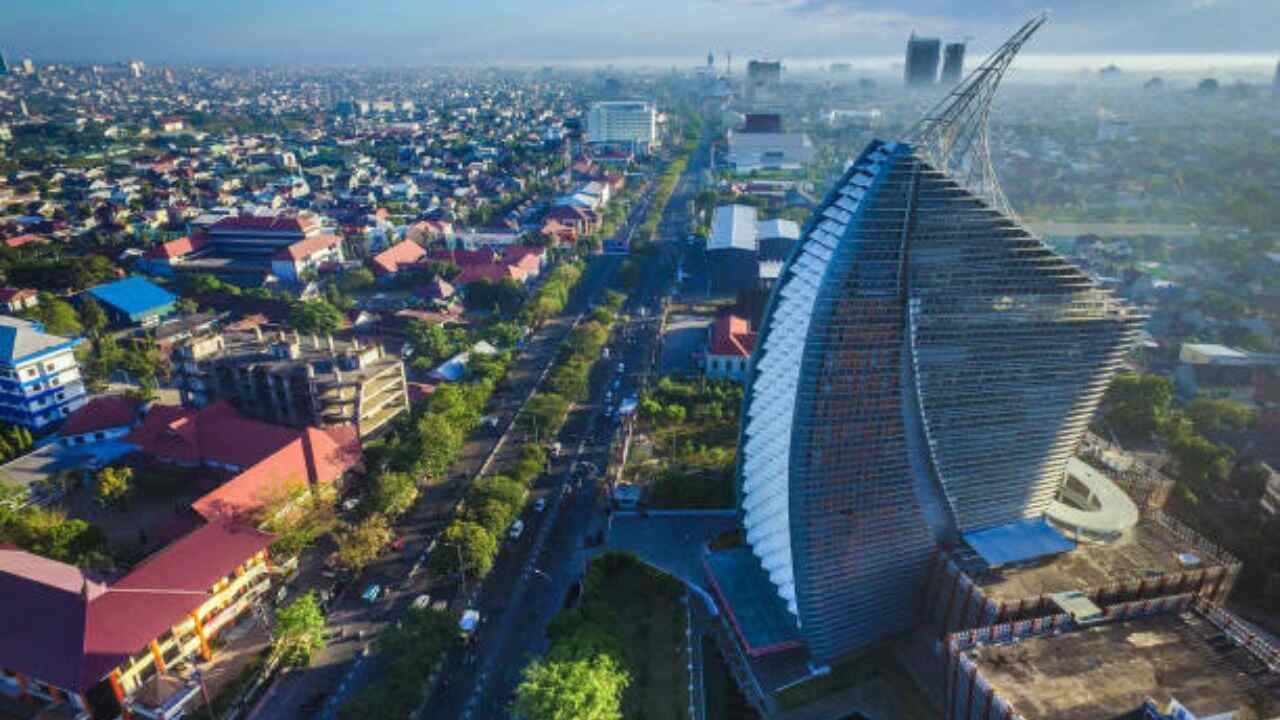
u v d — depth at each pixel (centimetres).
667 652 15188
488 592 16600
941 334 13638
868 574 14788
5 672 13612
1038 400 14762
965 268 13338
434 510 19500
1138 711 11212
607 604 15525
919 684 14600
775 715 13862
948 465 14738
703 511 19250
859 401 13512
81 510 19675
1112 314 14412
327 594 16438
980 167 14188
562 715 11619
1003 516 15662
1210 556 14962
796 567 14212
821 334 13012
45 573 14750
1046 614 13600
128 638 13400
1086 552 15062
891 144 13262
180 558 15112
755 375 15712
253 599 16125
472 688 14050
